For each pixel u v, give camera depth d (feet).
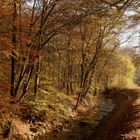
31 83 70.28
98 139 53.06
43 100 70.03
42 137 57.72
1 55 49.19
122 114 65.16
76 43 98.12
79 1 44.78
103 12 46.88
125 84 188.03
